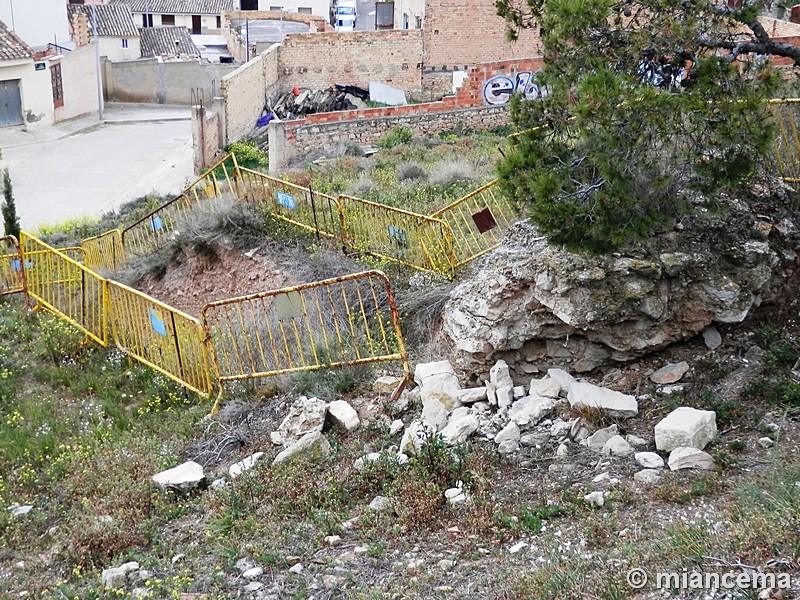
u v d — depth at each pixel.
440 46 37.00
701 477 6.33
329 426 8.29
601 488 6.48
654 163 6.82
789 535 5.20
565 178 7.05
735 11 6.88
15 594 6.37
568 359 8.01
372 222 12.73
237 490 7.34
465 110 28.22
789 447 6.49
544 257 7.76
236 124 31.86
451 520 6.52
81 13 47.53
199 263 14.17
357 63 37.06
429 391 8.05
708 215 7.84
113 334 11.66
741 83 6.75
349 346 9.70
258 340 9.55
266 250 13.27
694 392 7.45
